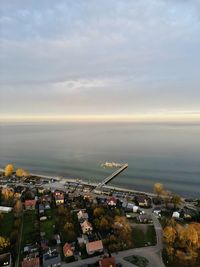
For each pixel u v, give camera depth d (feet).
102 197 628.28
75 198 611.06
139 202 570.46
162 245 399.65
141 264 351.67
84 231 439.63
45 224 474.90
